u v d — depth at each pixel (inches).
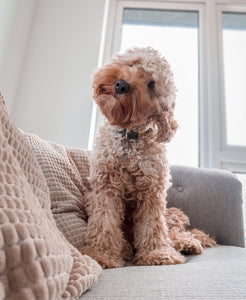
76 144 61.4
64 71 66.1
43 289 12.7
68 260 17.8
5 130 20.1
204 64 76.9
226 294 17.4
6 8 54.4
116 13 80.9
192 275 21.4
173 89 39.4
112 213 34.6
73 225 33.1
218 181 47.3
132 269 25.1
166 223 39.7
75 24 70.2
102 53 74.2
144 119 36.4
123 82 34.3
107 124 38.7
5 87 57.6
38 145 39.1
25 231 13.5
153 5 81.7
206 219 44.9
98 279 21.1
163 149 38.8
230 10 81.7
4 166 16.3
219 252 34.2
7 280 11.7
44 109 63.0
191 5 81.7
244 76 76.7
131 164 35.1
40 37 68.2
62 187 36.9
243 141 71.9
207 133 72.0
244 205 67.0
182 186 48.8
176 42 79.7
